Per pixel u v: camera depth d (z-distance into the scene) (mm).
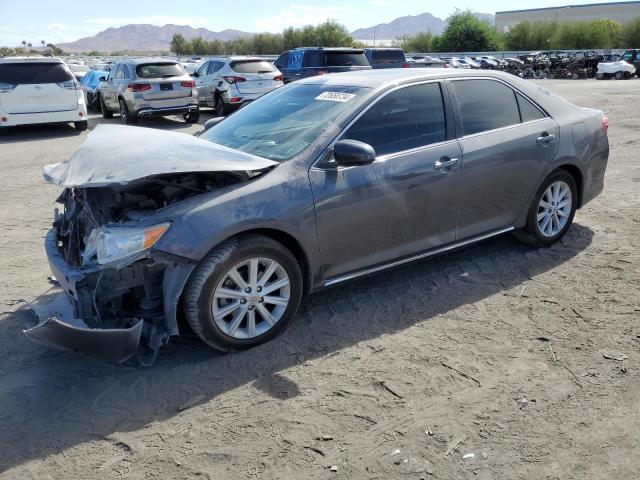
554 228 5176
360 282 4578
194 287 3297
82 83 21391
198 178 3605
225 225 3301
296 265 3631
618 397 3037
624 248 5137
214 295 3357
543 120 4867
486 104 4566
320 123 3963
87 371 3432
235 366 3436
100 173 3254
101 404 3111
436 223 4266
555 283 4461
